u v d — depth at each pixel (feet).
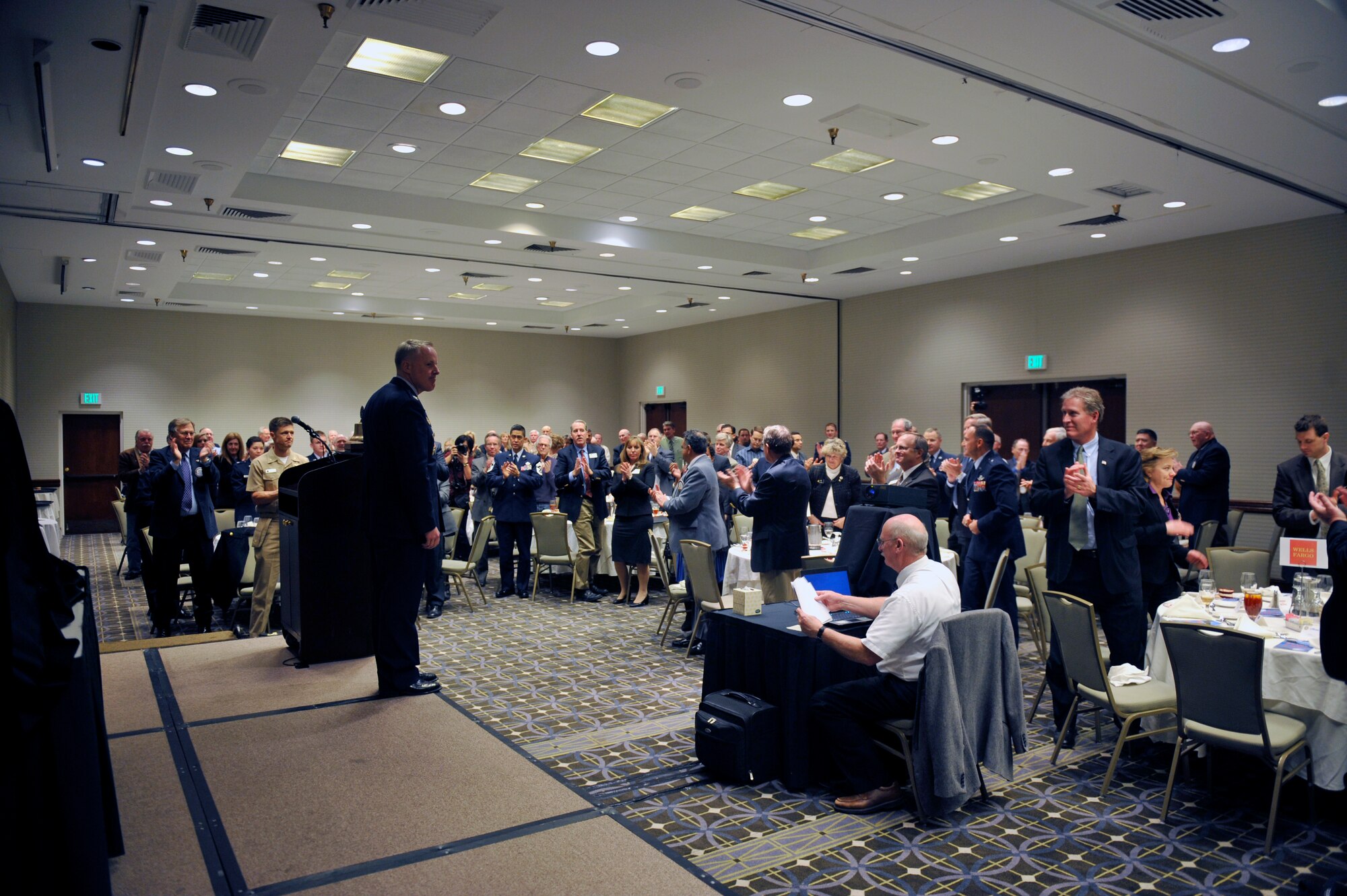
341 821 9.21
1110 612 14.17
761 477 18.49
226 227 30.99
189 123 20.21
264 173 27.50
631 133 23.77
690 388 60.54
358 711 12.62
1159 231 31.07
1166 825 11.55
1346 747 11.32
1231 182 24.79
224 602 23.56
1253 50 16.02
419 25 15.70
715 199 30.73
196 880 7.96
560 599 27.99
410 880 8.13
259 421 54.90
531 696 17.25
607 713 16.16
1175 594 16.24
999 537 17.99
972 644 11.50
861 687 11.94
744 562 21.24
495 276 42.73
